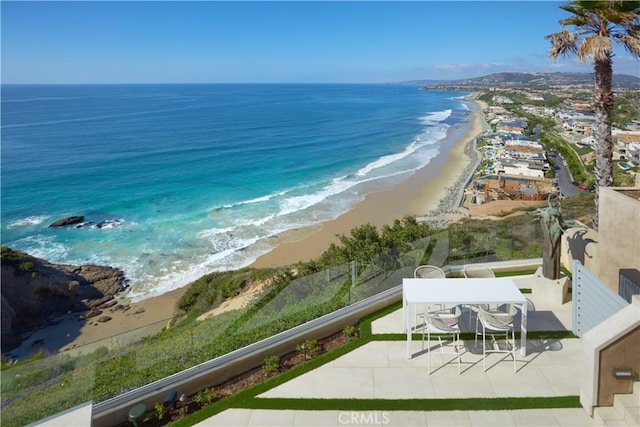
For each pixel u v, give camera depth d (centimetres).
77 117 10619
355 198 3838
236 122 9706
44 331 2008
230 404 664
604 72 1142
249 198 3838
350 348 805
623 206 903
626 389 582
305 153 6072
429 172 4984
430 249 1091
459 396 659
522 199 4347
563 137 8700
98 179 4553
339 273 938
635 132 6538
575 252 1114
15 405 595
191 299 1948
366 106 15262
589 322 776
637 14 1064
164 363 704
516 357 755
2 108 13238
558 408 619
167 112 12081
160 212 3484
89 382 644
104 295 2261
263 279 1623
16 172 4822
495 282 798
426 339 829
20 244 2894
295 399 668
